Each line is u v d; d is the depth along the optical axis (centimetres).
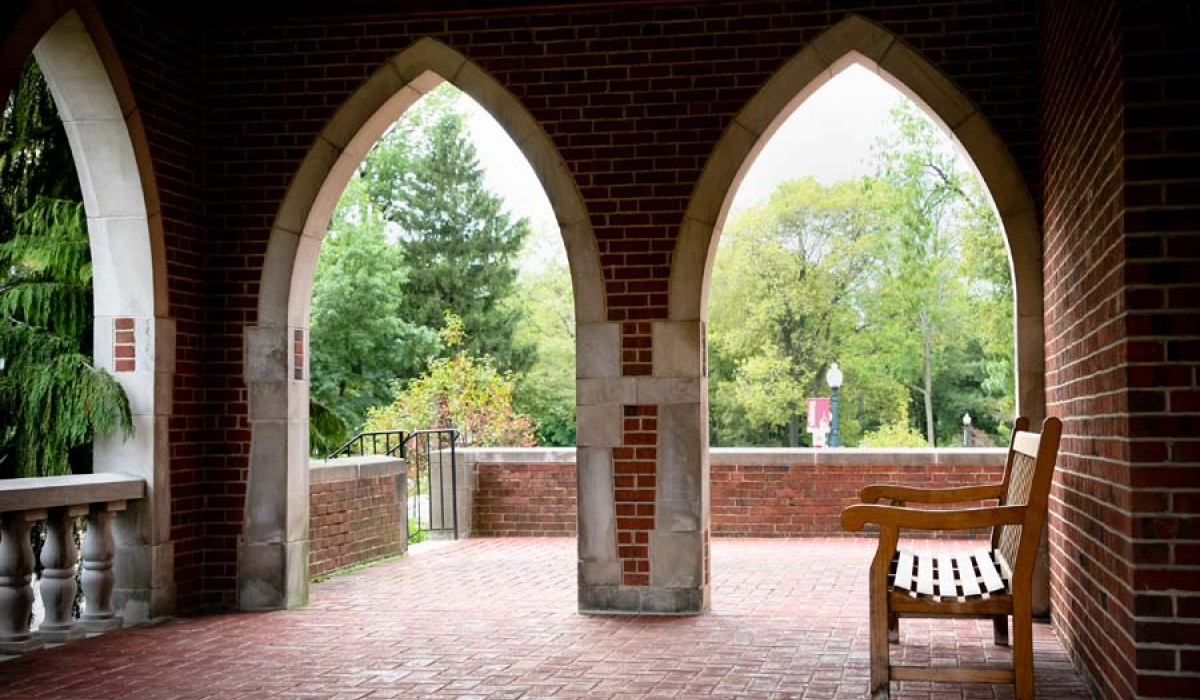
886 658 491
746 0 745
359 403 3084
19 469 768
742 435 3506
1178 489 409
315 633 691
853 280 3434
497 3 765
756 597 820
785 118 757
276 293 789
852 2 732
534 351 3672
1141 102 414
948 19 724
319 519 948
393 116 807
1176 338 410
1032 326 709
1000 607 484
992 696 524
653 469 749
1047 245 685
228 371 791
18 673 585
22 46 622
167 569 746
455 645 651
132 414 736
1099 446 487
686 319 746
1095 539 504
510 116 766
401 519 1116
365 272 3109
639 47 756
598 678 565
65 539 676
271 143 793
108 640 672
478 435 2438
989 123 718
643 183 754
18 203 862
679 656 616
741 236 3500
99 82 698
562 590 866
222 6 788
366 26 784
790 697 526
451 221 3681
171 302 753
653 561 749
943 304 3341
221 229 796
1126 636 427
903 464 1219
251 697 533
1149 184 413
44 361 773
